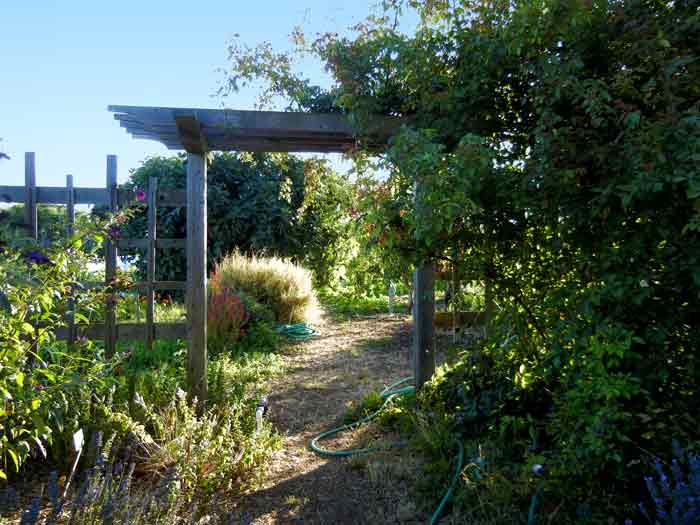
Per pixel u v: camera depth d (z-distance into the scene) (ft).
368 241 11.42
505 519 8.35
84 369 11.00
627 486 8.07
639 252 7.97
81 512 6.42
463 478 9.75
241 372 17.76
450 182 9.20
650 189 7.48
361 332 27.84
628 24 8.54
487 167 9.66
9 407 9.01
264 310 26.58
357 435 12.99
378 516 9.09
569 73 8.86
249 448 10.70
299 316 28.76
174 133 13.64
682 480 6.91
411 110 12.67
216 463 9.93
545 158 8.63
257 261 31.73
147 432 11.11
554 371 9.55
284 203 38.11
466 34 11.00
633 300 7.70
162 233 33.76
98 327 13.56
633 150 7.47
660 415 7.84
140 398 10.74
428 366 14.74
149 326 13.82
